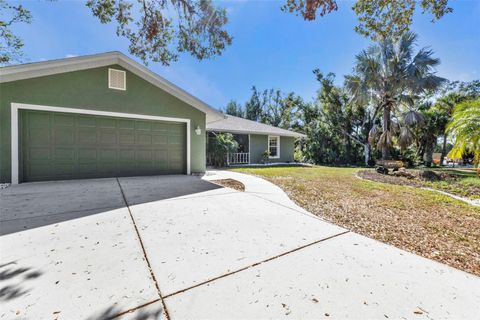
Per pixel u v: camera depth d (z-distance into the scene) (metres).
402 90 12.87
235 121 16.50
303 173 9.66
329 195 5.12
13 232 2.68
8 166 5.57
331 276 1.88
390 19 4.56
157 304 1.52
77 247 2.31
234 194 4.94
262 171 10.36
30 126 5.89
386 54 12.52
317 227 3.02
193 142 8.44
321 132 20.06
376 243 2.54
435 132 17.41
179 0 5.30
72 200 4.20
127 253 2.21
